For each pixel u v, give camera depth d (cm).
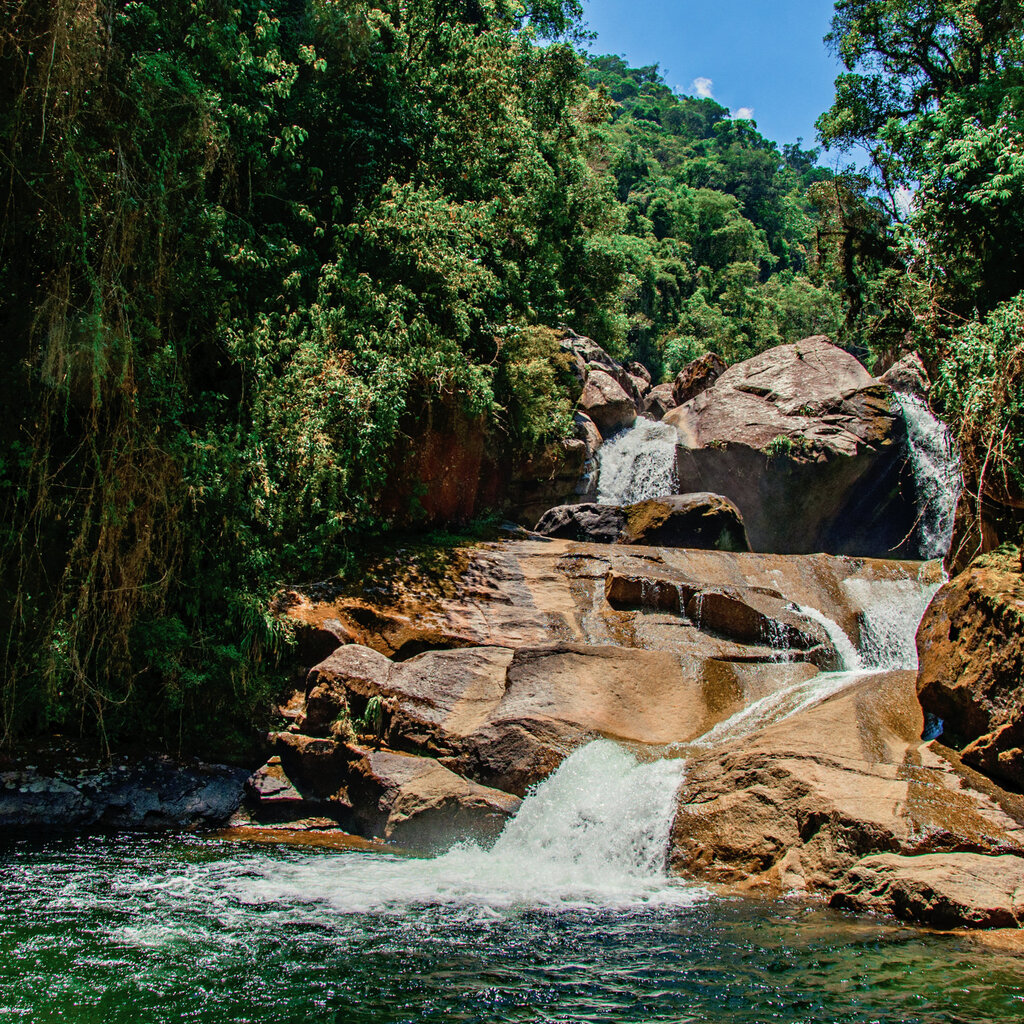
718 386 2417
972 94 2042
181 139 1132
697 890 687
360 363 1409
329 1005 450
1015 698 729
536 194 2408
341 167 1770
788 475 2102
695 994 464
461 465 1634
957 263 1591
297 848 830
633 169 8225
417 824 841
